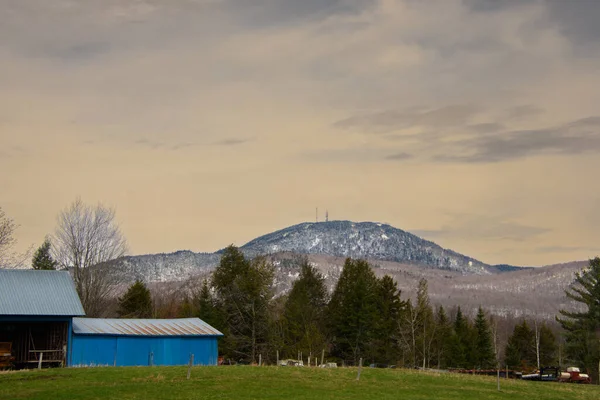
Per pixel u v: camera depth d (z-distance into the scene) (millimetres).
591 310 81875
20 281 49094
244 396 32781
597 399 39062
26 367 48062
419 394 36906
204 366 43750
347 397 34281
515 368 92688
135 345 51125
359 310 83062
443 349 86438
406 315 81250
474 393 38594
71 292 49250
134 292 87500
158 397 31516
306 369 44250
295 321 79312
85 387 33156
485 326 97500
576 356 80250
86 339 49531
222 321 76000
